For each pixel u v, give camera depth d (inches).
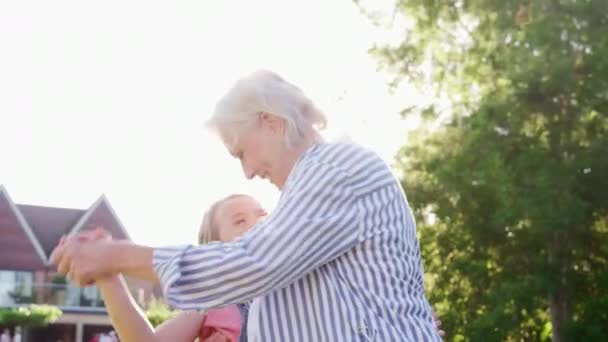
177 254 89.2
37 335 1624.0
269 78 99.4
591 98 768.9
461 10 859.4
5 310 1435.8
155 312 1000.9
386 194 95.7
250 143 98.3
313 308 91.7
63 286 1659.7
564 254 807.1
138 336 106.3
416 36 877.8
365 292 92.0
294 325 92.0
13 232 1668.3
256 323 93.6
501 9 818.2
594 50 758.5
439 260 868.0
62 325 1643.7
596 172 778.8
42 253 1667.1
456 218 826.8
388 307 92.0
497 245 832.3
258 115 97.9
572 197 759.1
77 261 89.6
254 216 127.6
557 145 792.3
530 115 790.5
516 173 768.9
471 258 835.4
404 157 871.7
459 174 788.0
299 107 99.0
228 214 127.3
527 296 776.9
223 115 98.5
